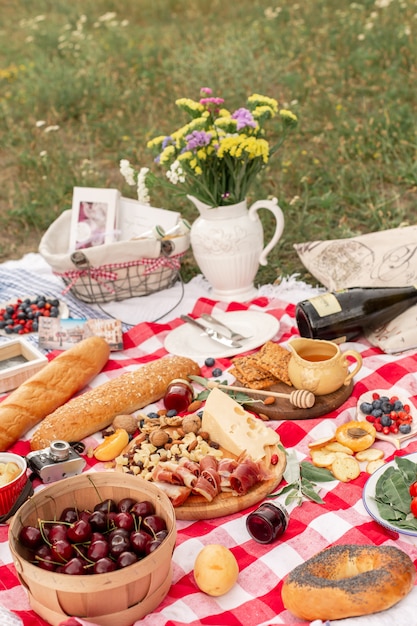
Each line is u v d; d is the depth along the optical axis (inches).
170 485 56.8
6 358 73.7
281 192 106.0
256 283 90.5
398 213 102.4
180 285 87.1
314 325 71.7
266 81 142.8
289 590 49.6
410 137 116.0
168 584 51.3
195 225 81.0
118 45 178.7
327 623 48.5
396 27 155.9
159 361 69.4
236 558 53.9
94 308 83.4
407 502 54.6
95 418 64.0
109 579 47.5
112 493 53.5
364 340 75.0
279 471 58.2
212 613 50.6
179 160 75.3
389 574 48.8
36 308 80.9
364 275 80.7
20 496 57.2
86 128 135.3
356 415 65.2
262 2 195.8
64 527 51.1
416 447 61.4
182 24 194.4
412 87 134.3
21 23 205.5
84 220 86.7
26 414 65.0
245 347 72.8
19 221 113.7
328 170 113.3
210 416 60.9
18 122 148.6
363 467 60.3
